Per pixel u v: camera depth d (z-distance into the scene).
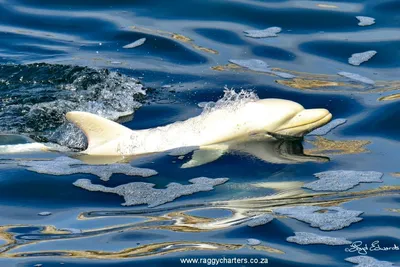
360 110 19.56
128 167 16.91
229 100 18.84
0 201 15.60
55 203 15.53
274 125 17.94
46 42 23.14
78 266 13.25
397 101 19.80
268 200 15.51
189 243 13.95
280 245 13.88
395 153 17.50
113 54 22.50
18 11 24.86
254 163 16.95
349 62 22.19
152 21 24.25
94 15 24.61
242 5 25.02
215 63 22.06
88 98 20.12
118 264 13.30
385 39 23.09
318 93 20.45
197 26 24.03
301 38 23.38
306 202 15.38
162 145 17.66
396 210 15.07
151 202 15.49
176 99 20.19
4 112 19.39
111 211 15.19
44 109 19.52
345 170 16.70
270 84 20.91
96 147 17.73
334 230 14.36
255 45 23.02
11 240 14.16
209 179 16.36
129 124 18.91
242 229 14.40
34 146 18.02
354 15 24.47
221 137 17.84
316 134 18.52
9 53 22.47
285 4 25.11
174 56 22.44
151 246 13.85
